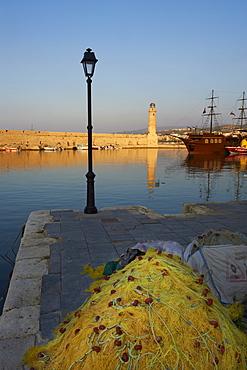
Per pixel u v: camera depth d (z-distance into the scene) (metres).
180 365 1.99
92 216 8.77
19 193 23.58
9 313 3.70
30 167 45.62
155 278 2.59
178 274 2.70
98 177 35.25
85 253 5.77
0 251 10.02
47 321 3.53
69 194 23.45
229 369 2.09
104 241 6.48
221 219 8.45
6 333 3.30
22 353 2.96
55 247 6.08
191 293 2.49
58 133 118.62
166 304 2.29
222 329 2.28
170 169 46.62
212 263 3.64
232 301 3.55
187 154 92.44
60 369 2.16
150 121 142.62
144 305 2.29
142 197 22.98
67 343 2.29
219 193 25.44
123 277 2.74
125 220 8.28
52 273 4.87
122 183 30.58
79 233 7.04
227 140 89.38
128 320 2.19
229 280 3.58
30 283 4.51
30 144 111.06
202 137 86.81
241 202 10.88
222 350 2.14
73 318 3.03
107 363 1.98
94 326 2.26
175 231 7.26
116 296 2.49
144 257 3.08
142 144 142.12
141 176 36.88
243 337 2.46
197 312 2.30
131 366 1.95
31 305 3.90
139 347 2.01
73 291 4.27
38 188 26.23
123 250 5.95
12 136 107.44
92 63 8.91
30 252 5.80
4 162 54.78
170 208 19.06
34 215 8.93
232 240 4.02
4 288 7.16
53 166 47.75
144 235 6.92
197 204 10.59
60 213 9.20
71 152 96.50
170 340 2.08
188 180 34.06
